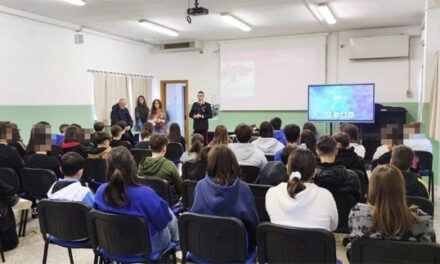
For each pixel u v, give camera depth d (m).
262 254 1.99
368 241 1.72
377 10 6.84
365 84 7.89
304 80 8.98
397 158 2.64
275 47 9.22
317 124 8.91
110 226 2.17
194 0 6.07
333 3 6.35
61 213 2.42
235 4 6.38
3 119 6.30
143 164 3.33
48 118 7.15
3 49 6.28
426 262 1.61
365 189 3.14
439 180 5.42
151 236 2.21
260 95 9.45
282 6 6.51
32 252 3.39
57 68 7.34
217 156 2.20
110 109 8.68
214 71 9.98
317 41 8.81
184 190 3.09
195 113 8.30
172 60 10.36
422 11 6.90
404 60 8.24
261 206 2.78
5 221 3.34
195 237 2.11
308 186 2.06
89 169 4.09
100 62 8.46
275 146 4.32
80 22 7.57
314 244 1.82
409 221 1.70
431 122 5.70
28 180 3.64
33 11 6.62
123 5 6.35
